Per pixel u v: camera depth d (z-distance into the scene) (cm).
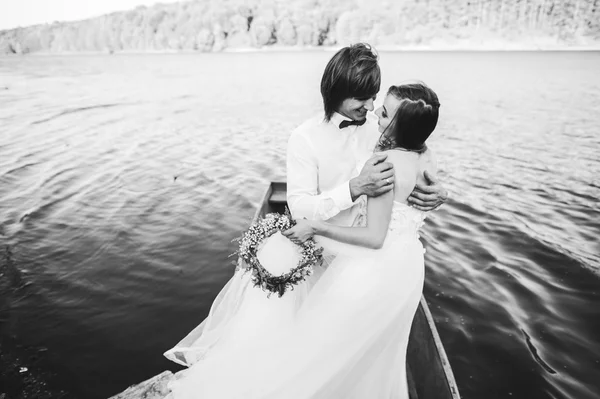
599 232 672
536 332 432
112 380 392
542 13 15050
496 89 2891
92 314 486
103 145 1390
